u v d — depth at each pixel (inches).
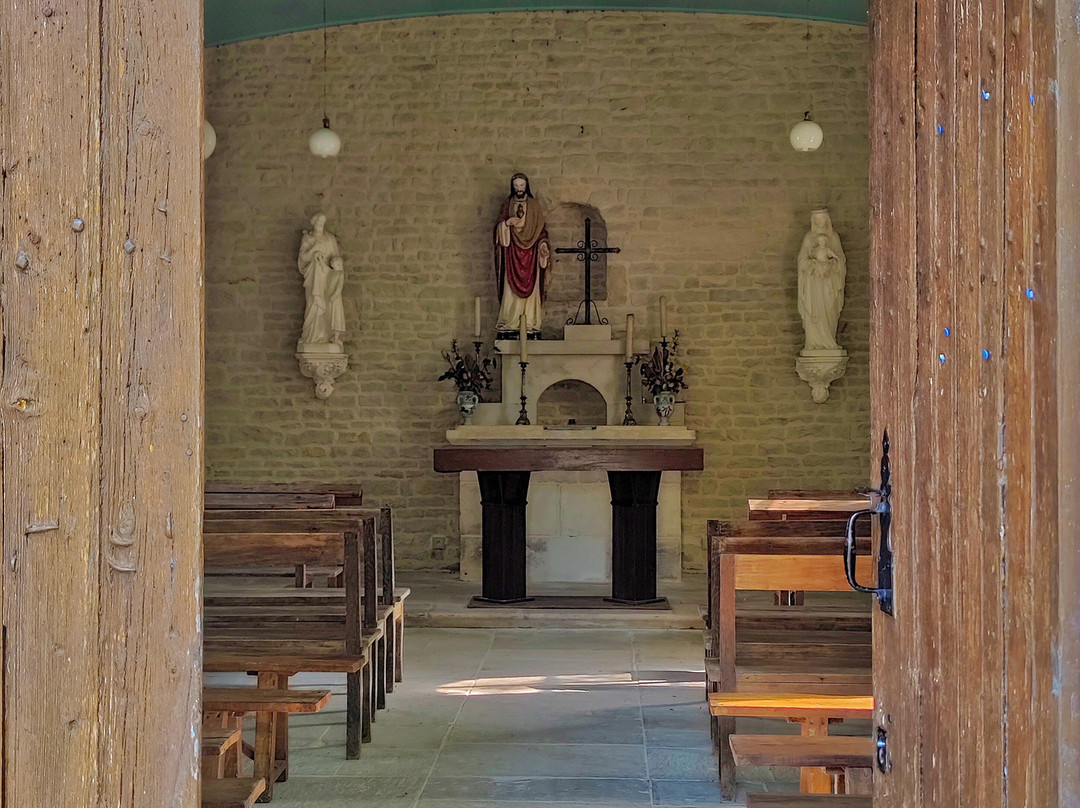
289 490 230.8
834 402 344.8
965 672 58.7
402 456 349.7
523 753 173.2
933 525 64.3
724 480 345.4
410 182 350.3
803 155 345.1
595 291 355.6
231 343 352.2
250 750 160.9
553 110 349.1
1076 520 47.0
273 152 351.9
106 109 61.7
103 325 61.8
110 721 61.5
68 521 61.2
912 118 68.5
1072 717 47.0
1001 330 54.0
